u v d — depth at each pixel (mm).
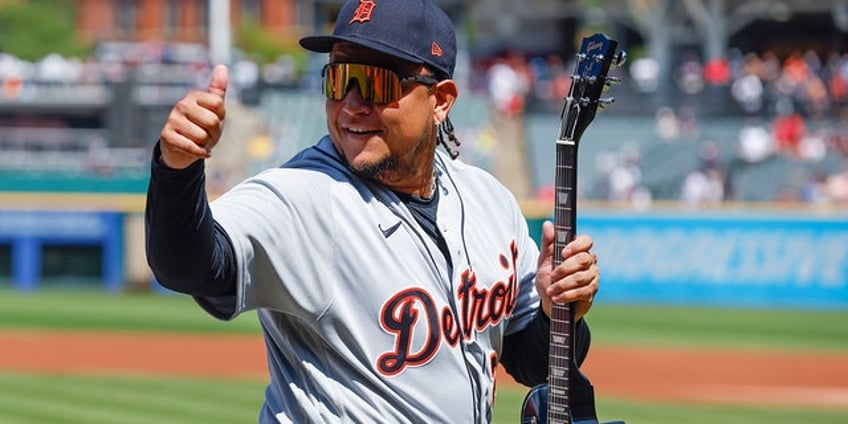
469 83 74375
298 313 7453
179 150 6551
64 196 50000
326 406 7582
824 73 78750
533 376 8688
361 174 7613
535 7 98375
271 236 7270
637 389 29453
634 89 69500
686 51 94438
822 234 47875
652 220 48438
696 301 48250
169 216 6699
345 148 7609
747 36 96875
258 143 61844
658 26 83500
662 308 46156
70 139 62594
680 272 48406
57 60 70062
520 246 8578
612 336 38812
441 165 8336
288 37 121125
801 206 52000
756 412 26531
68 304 44844
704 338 38656
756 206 51625
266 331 7824
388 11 7594
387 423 7539
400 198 7840
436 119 7930
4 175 53031
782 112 67625
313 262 7410
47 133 62531
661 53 83438
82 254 49938
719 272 48219
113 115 62688
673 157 63188
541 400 7992
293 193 7395
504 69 71125
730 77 71312
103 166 57562
